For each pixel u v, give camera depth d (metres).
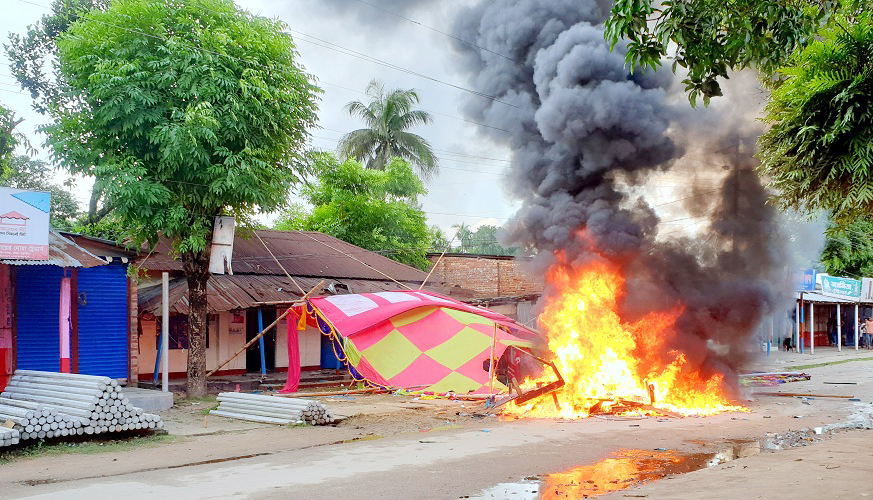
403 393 17.30
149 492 7.53
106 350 16.95
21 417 10.23
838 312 35.53
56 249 14.45
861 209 6.66
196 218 16.17
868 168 6.14
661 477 8.33
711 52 6.71
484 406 15.31
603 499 6.84
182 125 14.83
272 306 20.02
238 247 22.36
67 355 14.31
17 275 15.73
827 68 6.13
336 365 23.50
